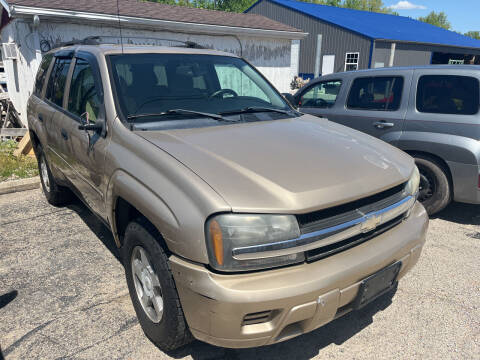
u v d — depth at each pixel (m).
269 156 2.29
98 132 2.81
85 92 3.22
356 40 23.44
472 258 3.69
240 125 2.87
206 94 3.24
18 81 9.62
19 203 5.02
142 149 2.35
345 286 2.02
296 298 1.84
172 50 3.46
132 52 3.21
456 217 4.72
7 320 2.73
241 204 1.86
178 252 1.93
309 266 1.95
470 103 4.16
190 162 2.14
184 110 2.89
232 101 3.32
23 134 8.04
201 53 3.59
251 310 1.80
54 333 2.60
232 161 2.18
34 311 2.83
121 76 2.95
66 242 3.90
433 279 3.34
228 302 1.78
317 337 2.64
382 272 2.19
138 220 2.31
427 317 2.84
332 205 2.00
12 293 3.05
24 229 4.21
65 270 3.39
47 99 4.24
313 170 2.19
